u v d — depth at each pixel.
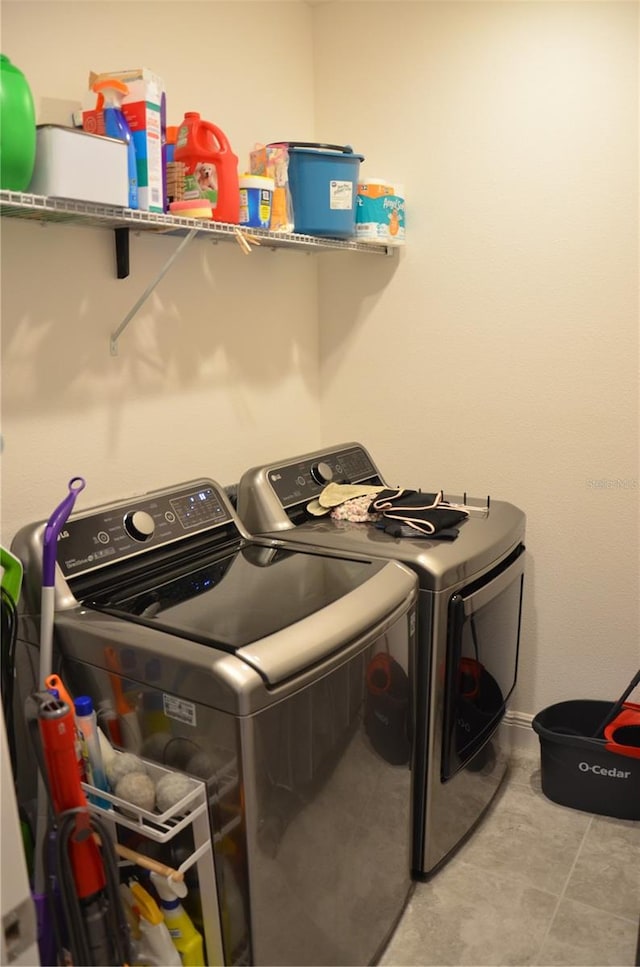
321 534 2.08
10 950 1.13
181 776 1.42
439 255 2.53
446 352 2.58
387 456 2.77
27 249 1.78
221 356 2.38
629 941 1.85
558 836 2.23
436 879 2.07
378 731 1.71
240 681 1.33
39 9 1.75
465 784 2.14
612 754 2.25
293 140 2.60
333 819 1.60
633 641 2.46
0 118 1.39
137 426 2.11
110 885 1.34
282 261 2.59
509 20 2.29
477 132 2.40
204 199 1.84
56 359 1.88
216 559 1.93
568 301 2.36
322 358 2.83
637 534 2.39
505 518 2.22
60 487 1.92
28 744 1.70
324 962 1.63
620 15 2.14
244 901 1.43
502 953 1.83
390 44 2.50
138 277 2.06
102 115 1.64
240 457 2.50
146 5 2.00
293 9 2.53
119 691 1.52
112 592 1.70
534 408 2.47
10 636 1.50
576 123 2.25
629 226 2.24
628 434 2.35
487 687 2.17
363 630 1.59
